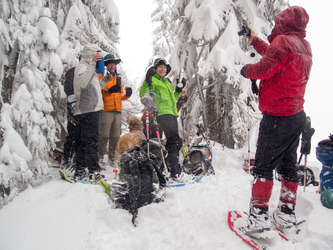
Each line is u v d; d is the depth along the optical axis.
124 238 2.51
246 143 7.00
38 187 3.62
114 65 4.52
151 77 4.28
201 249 2.30
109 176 4.62
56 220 2.79
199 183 4.12
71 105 3.95
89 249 2.30
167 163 4.36
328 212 2.93
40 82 3.89
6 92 3.75
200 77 7.63
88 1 7.38
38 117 3.70
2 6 3.61
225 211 2.97
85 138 3.87
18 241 2.55
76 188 3.44
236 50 6.73
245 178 4.49
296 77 2.38
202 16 6.92
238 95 7.13
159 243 2.42
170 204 3.09
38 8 4.11
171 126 4.25
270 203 3.29
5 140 3.25
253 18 6.97
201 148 4.98
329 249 2.30
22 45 3.68
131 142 4.03
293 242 2.40
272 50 2.38
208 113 7.92
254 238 2.41
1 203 3.06
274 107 2.47
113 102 5.18
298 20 2.52
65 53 5.74
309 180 4.92
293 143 2.59
